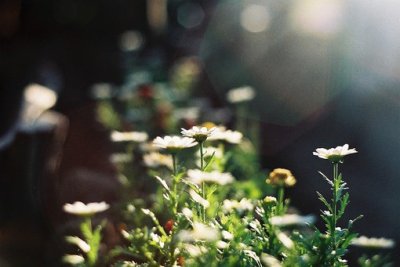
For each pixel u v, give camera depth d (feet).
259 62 29.40
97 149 17.65
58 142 14.47
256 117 23.15
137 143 11.48
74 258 6.38
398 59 22.65
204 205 6.02
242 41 35.37
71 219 13.37
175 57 39.88
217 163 7.91
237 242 5.78
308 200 18.47
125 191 10.00
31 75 15.42
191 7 59.93
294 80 26.37
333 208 6.31
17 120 13.42
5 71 13.73
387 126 21.67
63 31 36.37
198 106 19.98
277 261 5.54
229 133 7.77
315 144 23.03
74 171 14.98
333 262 5.79
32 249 13.19
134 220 8.14
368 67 23.38
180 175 6.59
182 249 6.05
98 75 34.94
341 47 24.43
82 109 25.61
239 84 29.71
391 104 22.18
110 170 15.12
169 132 15.49
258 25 34.37
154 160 9.04
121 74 34.04
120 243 8.41
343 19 24.75
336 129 23.48
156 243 6.16
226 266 5.43
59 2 35.63
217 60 35.91
